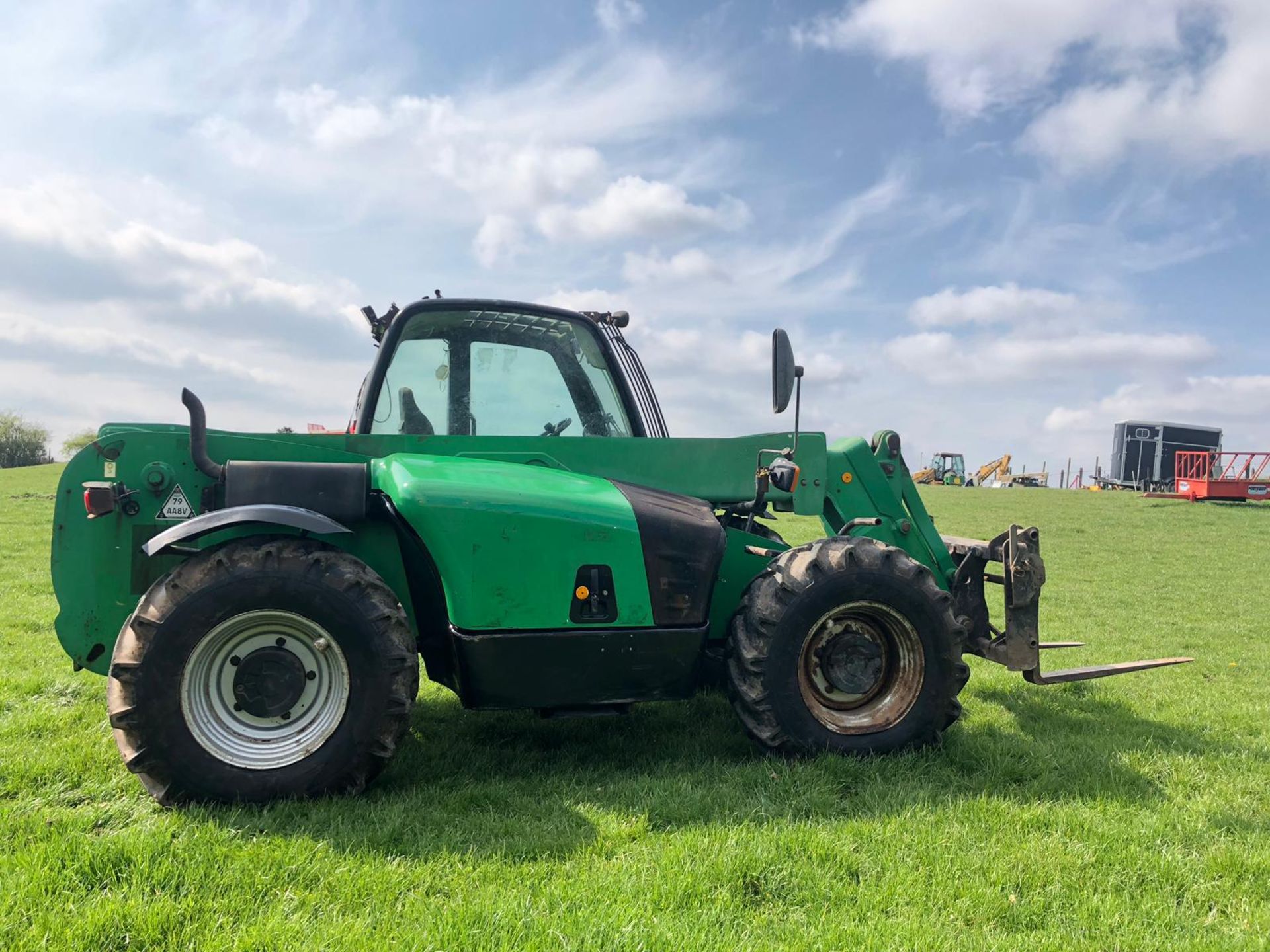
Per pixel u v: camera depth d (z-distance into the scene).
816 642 4.23
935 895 2.84
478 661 3.70
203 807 3.31
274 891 2.72
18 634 7.23
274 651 3.50
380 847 3.03
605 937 2.48
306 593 3.43
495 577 3.72
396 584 4.03
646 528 3.95
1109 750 4.54
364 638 3.47
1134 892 2.93
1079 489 40.47
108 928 2.44
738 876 2.88
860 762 4.05
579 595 3.82
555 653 3.79
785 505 5.02
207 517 3.47
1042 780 3.98
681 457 4.68
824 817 3.47
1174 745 4.76
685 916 2.63
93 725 4.57
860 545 4.23
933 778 3.97
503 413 4.66
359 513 3.83
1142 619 10.02
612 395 4.89
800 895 2.81
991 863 3.08
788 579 4.11
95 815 3.28
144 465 3.91
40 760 3.90
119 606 3.90
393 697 3.51
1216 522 23.61
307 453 4.11
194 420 3.83
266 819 3.21
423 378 4.56
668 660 3.97
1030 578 4.79
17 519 17.80
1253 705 5.88
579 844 3.14
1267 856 3.21
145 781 3.35
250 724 3.48
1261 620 10.05
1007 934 2.63
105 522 3.89
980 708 5.51
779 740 4.07
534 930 2.50
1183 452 32.94
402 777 3.83
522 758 4.19
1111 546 18.64
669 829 3.31
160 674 3.29
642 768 4.07
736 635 4.16
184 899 2.62
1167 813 3.65
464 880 2.83
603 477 4.54
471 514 3.70
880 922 2.64
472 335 4.66
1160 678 6.82
